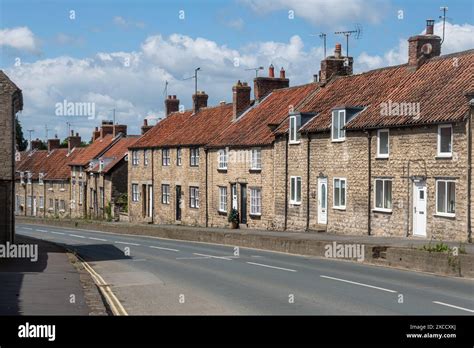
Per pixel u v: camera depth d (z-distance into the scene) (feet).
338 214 112.16
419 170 94.48
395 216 99.40
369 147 104.83
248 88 159.43
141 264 83.56
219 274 70.64
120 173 216.95
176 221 175.01
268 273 70.95
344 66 135.23
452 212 89.45
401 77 112.57
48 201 270.05
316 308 49.06
